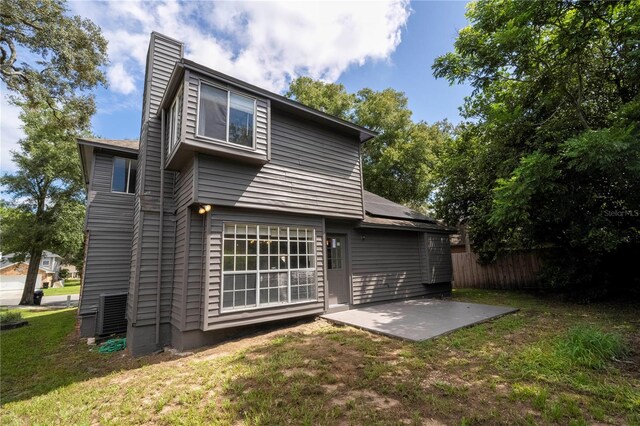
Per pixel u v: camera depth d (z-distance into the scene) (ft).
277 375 12.74
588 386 10.53
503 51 25.18
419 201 71.51
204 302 18.44
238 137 20.18
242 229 20.66
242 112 20.67
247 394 11.23
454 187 41.96
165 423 9.80
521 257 39.14
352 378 12.17
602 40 24.75
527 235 30.45
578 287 28.68
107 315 25.62
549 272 29.78
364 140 30.32
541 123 28.66
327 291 25.04
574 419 8.68
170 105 22.50
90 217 28.89
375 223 29.07
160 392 12.12
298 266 23.00
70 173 62.44
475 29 27.53
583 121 23.77
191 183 19.33
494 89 31.22
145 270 20.68
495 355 14.01
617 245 24.79
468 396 10.32
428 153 65.67
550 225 28.27
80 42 33.50
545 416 8.87
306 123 25.40
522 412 9.21
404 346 15.85
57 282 125.08
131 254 28.63
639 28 19.99
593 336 13.55
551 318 21.11
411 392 10.78
